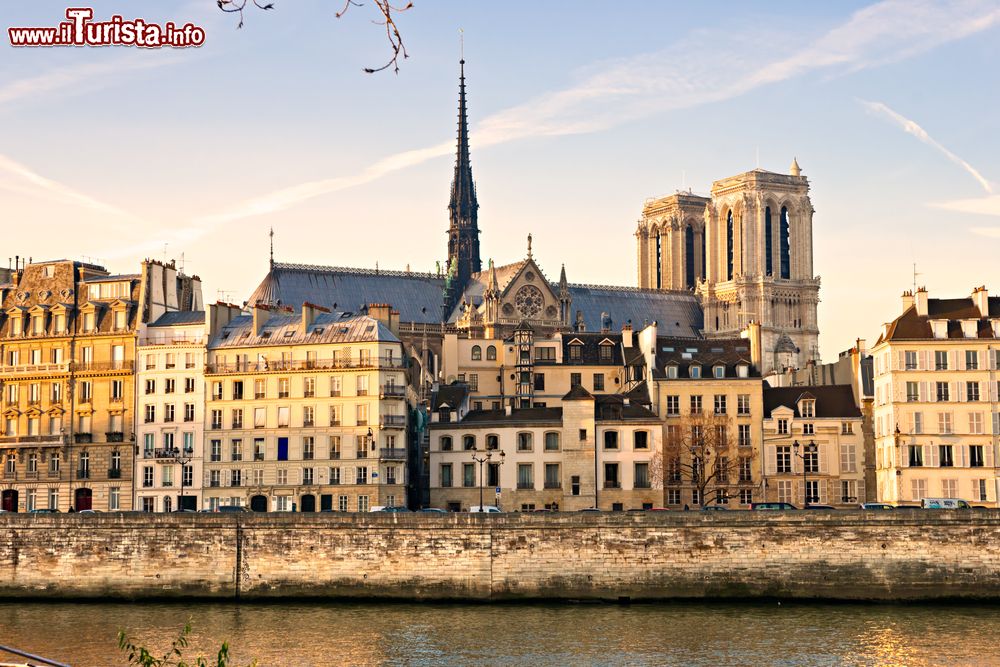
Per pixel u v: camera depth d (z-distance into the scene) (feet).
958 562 378.12
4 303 579.07
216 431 535.19
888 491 502.38
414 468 575.38
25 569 400.06
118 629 352.28
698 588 382.22
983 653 317.01
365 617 364.99
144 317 550.36
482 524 387.96
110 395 547.49
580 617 362.12
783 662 310.04
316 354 530.27
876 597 379.55
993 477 486.38
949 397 491.72
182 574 395.34
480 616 364.58
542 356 612.70
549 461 534.78
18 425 555.28
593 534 385.50
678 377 558.97
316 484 522.88
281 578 392.27
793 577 382.01
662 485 531.91
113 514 399.65
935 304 510.17
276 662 314.35
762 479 549.95
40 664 181.98
